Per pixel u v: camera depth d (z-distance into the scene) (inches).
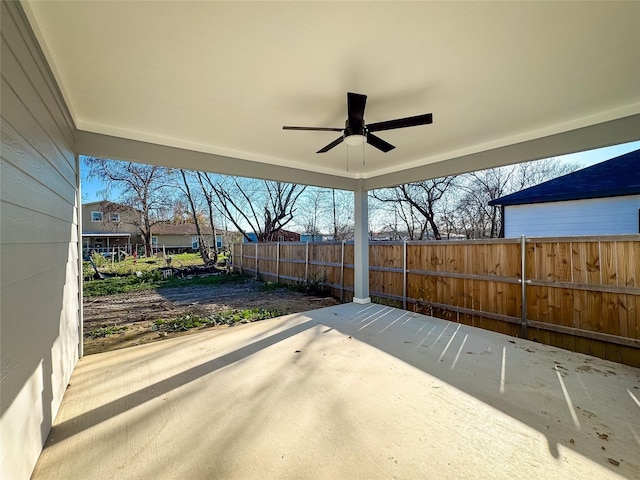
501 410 89.8
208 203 530.3
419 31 72.8
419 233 514.9
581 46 78.3
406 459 70.2
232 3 63.9
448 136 145.5
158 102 109.7
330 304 252.1
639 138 111.7
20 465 60.4
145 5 63.9
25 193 64.4
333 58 83.8
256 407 91.9
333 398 96.7
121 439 77.5
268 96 105.3
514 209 282.2
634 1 63.4
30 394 66.7
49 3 63.1
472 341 148.8
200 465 68.6
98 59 83.2
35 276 70.5
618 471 65.9
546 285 150.7
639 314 124.3
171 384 106.7
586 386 104.0
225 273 459.8
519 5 64.7
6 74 55.4
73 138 118.5
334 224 595.5
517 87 99.7
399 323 179.3
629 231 229.3
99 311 232.4
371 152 171.2
